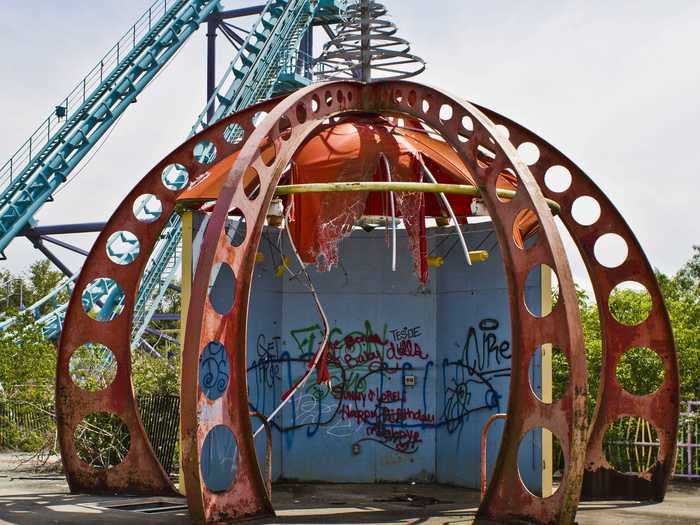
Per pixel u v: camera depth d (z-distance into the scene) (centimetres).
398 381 1484
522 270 1035
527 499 1004
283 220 1383
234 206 1009
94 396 1257
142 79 3472
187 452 945
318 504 1212
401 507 1187
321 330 1495
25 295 5303
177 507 1131
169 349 2614
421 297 1495
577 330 980
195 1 3775
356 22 1362
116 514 1073
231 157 1329
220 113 3406
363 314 1499
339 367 1491
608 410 1295
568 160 1307
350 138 1274
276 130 1099
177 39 3647
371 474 1468
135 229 1280
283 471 1473
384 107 1261
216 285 1320
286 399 1159
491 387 1375
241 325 1012
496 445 1356
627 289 1912
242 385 1012
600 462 1291
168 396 1537
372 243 1509
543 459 1275
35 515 1062
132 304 1268
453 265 1466
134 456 1242
